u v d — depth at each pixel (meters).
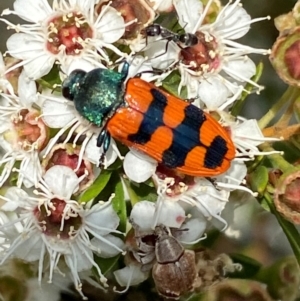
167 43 0.09
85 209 0.09
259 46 0.12
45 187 0.09
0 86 0.10
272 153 0.09
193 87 0.09
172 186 0.09
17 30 0.09
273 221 0.12
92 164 0.09
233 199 0.11
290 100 0.10
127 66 0.09
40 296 0.10
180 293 0.09
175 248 0.09
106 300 0.10
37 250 0.10
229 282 0.10
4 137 0.09
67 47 0.09
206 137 0.09
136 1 0.09
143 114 0.09
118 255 0.10
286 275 0.10
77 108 0.09
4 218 0.10
